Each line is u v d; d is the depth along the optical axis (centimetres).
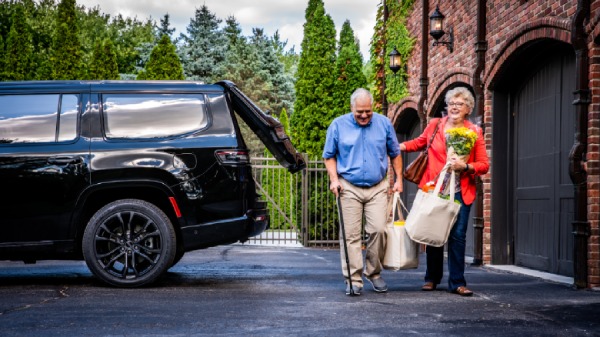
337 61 1550
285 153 689
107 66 2148
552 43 777
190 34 4488
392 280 710
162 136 625
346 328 429
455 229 594
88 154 614
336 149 597
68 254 655
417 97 1238
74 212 610
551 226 800
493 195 916
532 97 862
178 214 614
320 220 1446
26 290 598
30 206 607
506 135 921
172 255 617
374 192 591
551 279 724
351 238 587
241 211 624
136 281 616
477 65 933
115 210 612
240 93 653
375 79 1475
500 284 688
